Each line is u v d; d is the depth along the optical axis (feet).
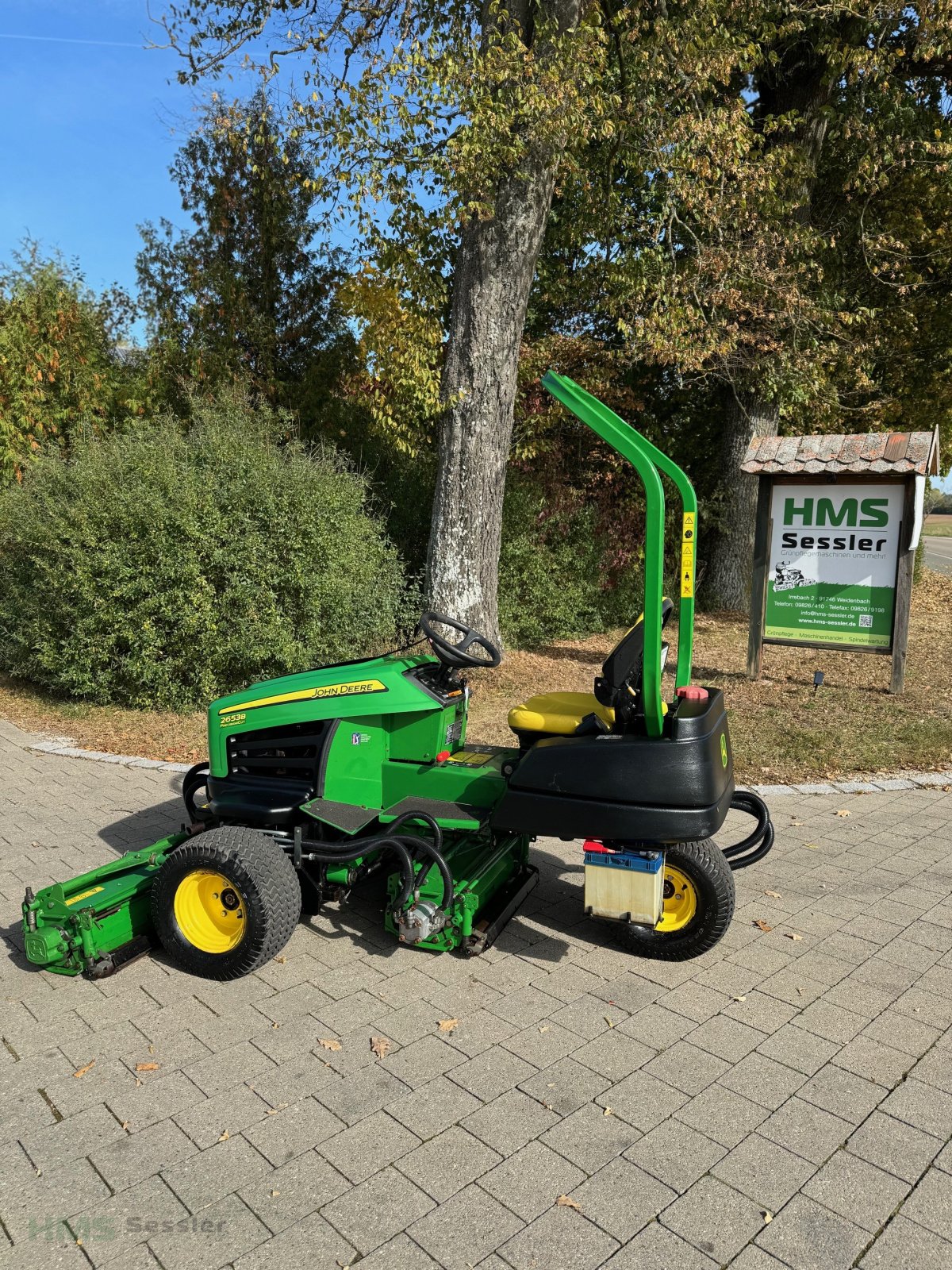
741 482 48.39
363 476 32.14
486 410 31.35
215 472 27.58
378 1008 11.76
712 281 38.96
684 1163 8.92
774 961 13.10
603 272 43.52
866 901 15.14
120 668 27.63
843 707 28.30
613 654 11.87
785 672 33.94
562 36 28.78
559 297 45.93
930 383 54.65
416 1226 8.10
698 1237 8.00
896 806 19.94
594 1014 11.65
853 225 47.98
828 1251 7.86
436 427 35.40
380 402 33.47
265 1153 9.03
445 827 12.44
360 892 15.44
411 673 13.56
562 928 14.15
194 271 41.11
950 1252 7.87
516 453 40.32
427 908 12.12
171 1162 8.90
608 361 45.60
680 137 34.40
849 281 49.88
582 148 34.37
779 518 30.78
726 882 12.60
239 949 12.02
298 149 39.50
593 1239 7.96
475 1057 10.68
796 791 20.93
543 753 11.89
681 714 11.57
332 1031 11.22
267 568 26.73
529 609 38.81
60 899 12.34
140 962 12.99
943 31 37.88
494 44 27.02
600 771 11.57
